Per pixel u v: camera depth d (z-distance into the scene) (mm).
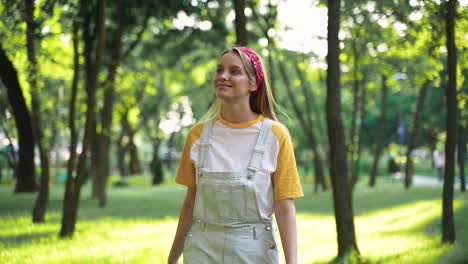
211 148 2699
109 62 19328
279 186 2662
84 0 10930
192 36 19422
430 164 60781
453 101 8656
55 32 10969
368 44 11344
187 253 2727
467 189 21891
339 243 7828
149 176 46969
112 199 21844
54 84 26344
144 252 8562
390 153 47219
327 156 34531
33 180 19172
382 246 9039
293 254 2625
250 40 20281
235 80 2637
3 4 9547
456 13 8961
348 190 7887
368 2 9500
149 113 41875
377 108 41281
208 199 2668
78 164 10477
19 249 8664
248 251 2633
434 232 10500
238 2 8023
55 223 12648
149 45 21234
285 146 2674
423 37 9844
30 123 16828
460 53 9500
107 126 18516
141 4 16828
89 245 9320
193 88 33656
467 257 7434
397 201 18812
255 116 2727
